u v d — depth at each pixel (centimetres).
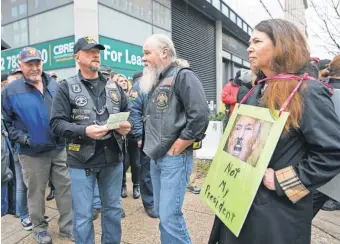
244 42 2102
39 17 831
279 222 122
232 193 129
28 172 280
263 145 121
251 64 136
